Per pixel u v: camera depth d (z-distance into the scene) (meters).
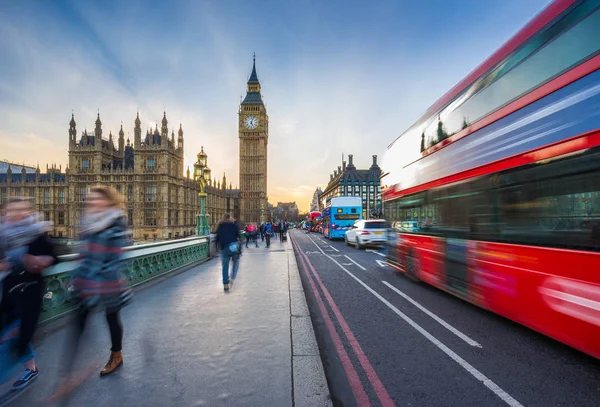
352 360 4.09
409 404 3.08
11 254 2.90
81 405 2.81
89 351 3.90
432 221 7.43
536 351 4.30
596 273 3.39
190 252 11.63
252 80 119.31
